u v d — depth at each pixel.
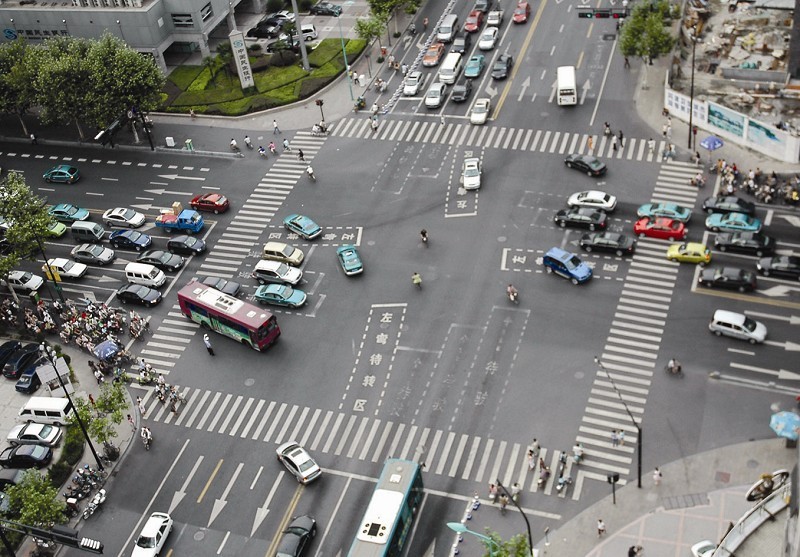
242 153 119.06
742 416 78.94
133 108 119.56
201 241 104.62
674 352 85.38
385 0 131.00
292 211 108.50
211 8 135.75
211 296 93.69
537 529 73.31
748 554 54.34
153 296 98.69
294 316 94.94
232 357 91.94
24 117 131.88
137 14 129.25
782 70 117.12
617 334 87.75
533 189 106.12
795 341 84.38
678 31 127.81
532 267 96.06
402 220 104.69
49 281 104.12
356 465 80.12
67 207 111.44
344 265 98.12
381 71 130.75
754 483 73.69
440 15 141.12
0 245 107.75
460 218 103.69
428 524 74.56
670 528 71.88
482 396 83.94
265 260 100.06
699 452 76.75
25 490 74.94
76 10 131.25
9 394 92.81
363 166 113.88
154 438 85.31
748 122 105.31
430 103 120.75
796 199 98.31
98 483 81.88
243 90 129.12
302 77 130.50
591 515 73.75
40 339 97.75
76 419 82.25
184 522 77.75
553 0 138.88
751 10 131.38
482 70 126.75
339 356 90.00
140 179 117.31
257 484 79.81
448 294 94.50
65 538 64.31
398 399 84.94
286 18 144.12
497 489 75.88
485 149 113.31
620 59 124.50
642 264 94.69
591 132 113.06
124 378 90.56
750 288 89.56
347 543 74.12
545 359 86.38
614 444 78.38
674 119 113.44
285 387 87.94
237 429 84.88
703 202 100.25
